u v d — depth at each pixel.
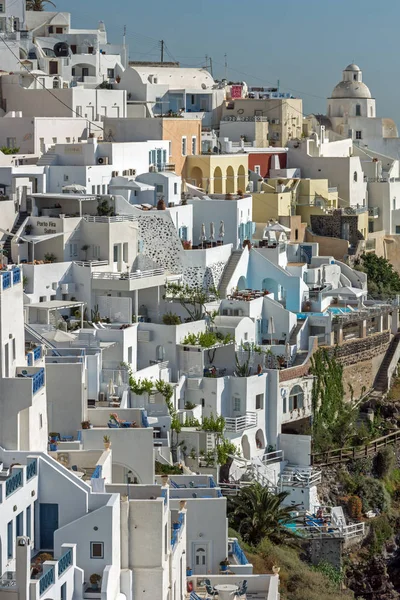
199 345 116.06
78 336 108.81
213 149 158.75
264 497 101.56
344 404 128.75
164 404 106.56
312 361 125.38
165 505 66.50
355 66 195.50
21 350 73.06
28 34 168.38
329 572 105.50
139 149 138.38
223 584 74.25
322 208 159.38
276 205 154.00
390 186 174.88
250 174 160.62
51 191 129.12
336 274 145.38
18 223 121.94
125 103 155.62
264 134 170.88
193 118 156.62
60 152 133.50
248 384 115.06
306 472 115.56
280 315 128.12
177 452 103.44
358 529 113.00
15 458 64.12
